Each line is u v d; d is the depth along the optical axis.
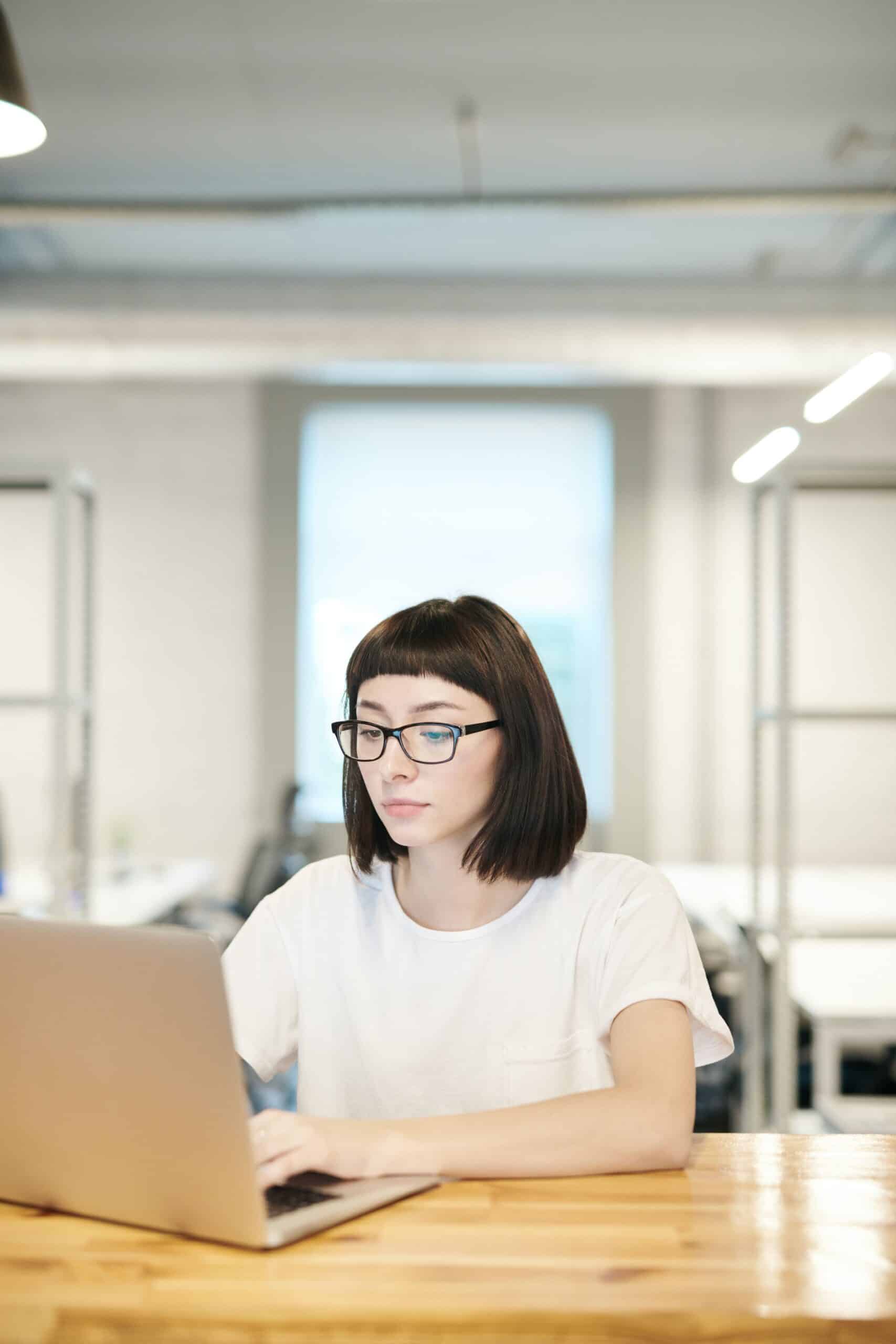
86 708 3.42
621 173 4.69
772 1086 3.13
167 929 0.85
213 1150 0.85
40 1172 0.94
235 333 4.98
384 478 6.43
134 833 6.42
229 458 6.47
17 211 4.61
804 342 4.97
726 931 3.57
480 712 1.25
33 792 6.38
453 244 5.38
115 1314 0.75
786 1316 0.74
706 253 5.47
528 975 1.33
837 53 3.85
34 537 6.43
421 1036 1.33
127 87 4.07
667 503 6.38
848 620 6.36
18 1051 0.92
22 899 3.98
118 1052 0.88
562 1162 1.02
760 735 3.34
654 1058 1.15
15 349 5.00
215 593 6.45
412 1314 0.74
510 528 6.43
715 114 4.23
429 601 1.30
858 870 5.22
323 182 4.79
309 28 3.72
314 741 6.46
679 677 6.38
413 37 3.77
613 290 5.18
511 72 3.97
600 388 6.32
